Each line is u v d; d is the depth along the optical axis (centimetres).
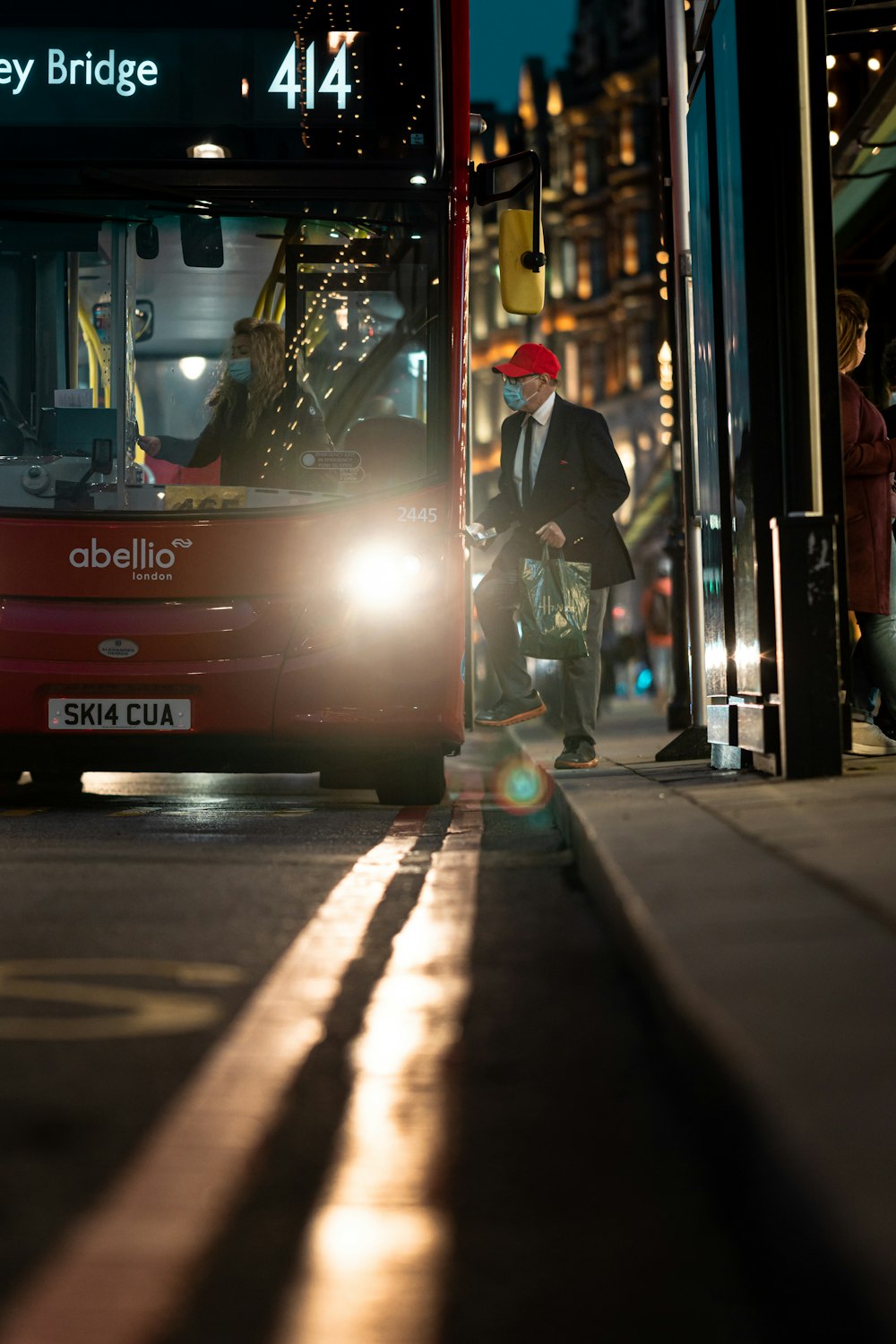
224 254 1093
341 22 1100
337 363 1123
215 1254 296
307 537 1077
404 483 1088
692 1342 260
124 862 799
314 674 1072
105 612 1070
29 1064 422
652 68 8356
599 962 545
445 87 1102
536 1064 420
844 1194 252
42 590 1073
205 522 1077
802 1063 323
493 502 1177
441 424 1093
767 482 927
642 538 7581
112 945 579
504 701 1169
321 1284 282
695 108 1138
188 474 1086
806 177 898
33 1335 260
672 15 1446
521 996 495
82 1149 354
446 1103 388
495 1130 368
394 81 1100
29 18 1095
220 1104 385
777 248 903
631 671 4678
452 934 599
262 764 1120
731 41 972
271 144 1096
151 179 1095
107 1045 440
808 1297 259
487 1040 444
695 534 1364
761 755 938
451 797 1259
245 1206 320
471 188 1111
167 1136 362
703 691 1364
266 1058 425
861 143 1451
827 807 728
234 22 1098
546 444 1145
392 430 1091
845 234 1659
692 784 918
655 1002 457
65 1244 299
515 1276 286
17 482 1080
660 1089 399
